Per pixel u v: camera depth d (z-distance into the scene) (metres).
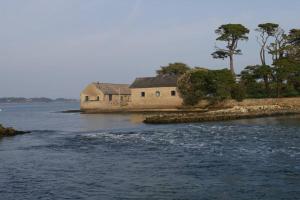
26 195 16.17
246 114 58.28
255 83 82.00
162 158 23.61
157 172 19.70
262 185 16.70
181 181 17.77
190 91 80.94
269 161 21.56
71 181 18.28
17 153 27.33
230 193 15.71
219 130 39.78
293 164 20.59
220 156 23.59
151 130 42.31
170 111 79.50
